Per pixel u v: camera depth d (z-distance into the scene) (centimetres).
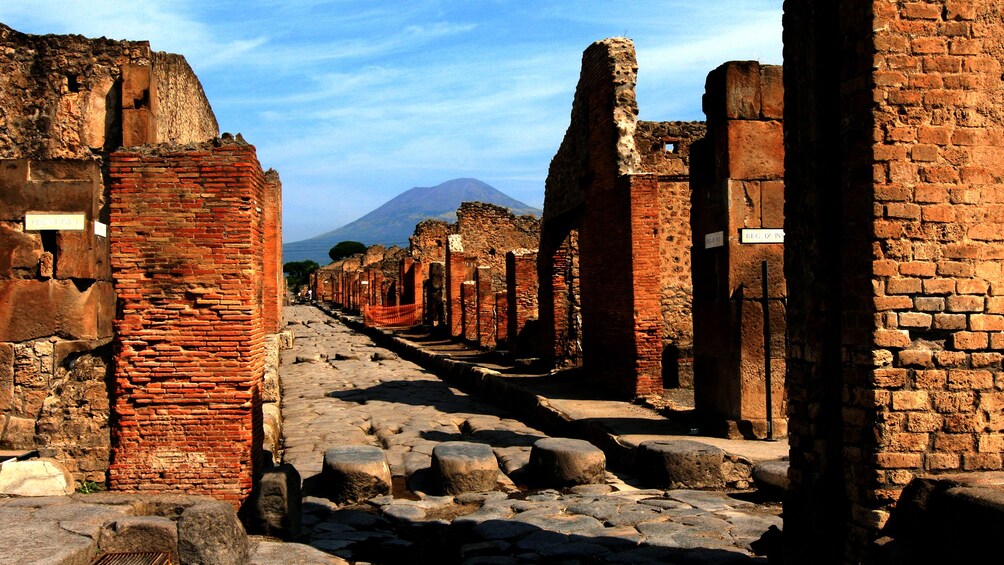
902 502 466
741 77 1006
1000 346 477
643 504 749
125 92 1622
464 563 598
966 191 480
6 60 1664
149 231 769
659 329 1285
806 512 518
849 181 493
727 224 1002
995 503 400
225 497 764
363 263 6738
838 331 508
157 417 768
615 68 1389
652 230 1293
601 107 1439
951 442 472
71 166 1186
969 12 484
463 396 1652
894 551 450
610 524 687
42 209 1176
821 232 515
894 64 479
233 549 580
